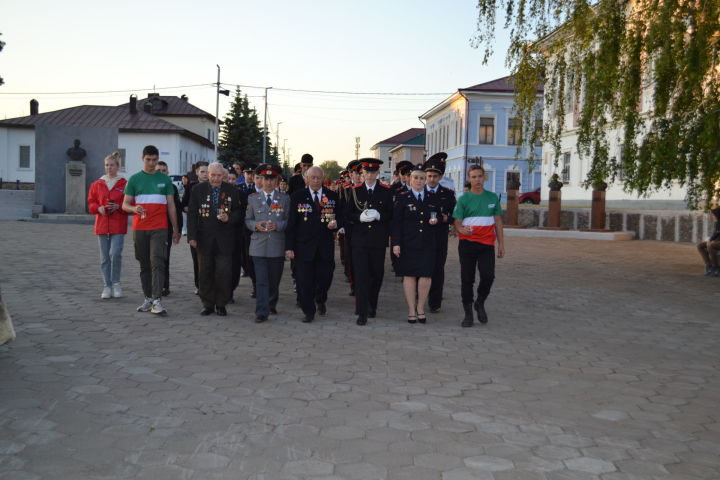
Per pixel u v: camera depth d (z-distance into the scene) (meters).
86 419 4.70
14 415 4.73
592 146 14.26
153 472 3.86
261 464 4.00
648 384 6.09
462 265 8.57
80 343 6.91
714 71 12.17
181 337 7.39
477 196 8.54
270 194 8.56
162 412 4.89
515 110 14.30
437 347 7.30
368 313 9.10
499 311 9.79
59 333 7.33
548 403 5.40
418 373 6.18
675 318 9.56
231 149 76.62
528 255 18.53
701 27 11.48
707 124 11.65
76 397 5.18
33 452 4.10
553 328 8.61
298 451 4.22
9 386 5.39
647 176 12.67
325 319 8.81
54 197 27.41
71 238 19.52
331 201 8.68
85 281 11.24
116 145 27.44
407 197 8.65
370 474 3.90
